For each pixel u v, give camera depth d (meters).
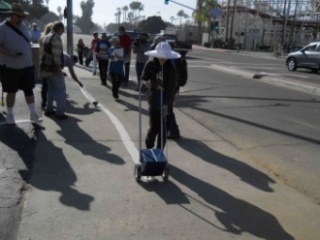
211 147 7.51
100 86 14.09
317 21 65.75
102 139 7.46
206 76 20.02
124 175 5.80
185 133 8.39
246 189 5.61
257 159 7.02
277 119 10.36
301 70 28.08
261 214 4.86
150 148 6.19
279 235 4.39
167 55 5.70
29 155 6.34
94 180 5.56
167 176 5.64
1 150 6.47
